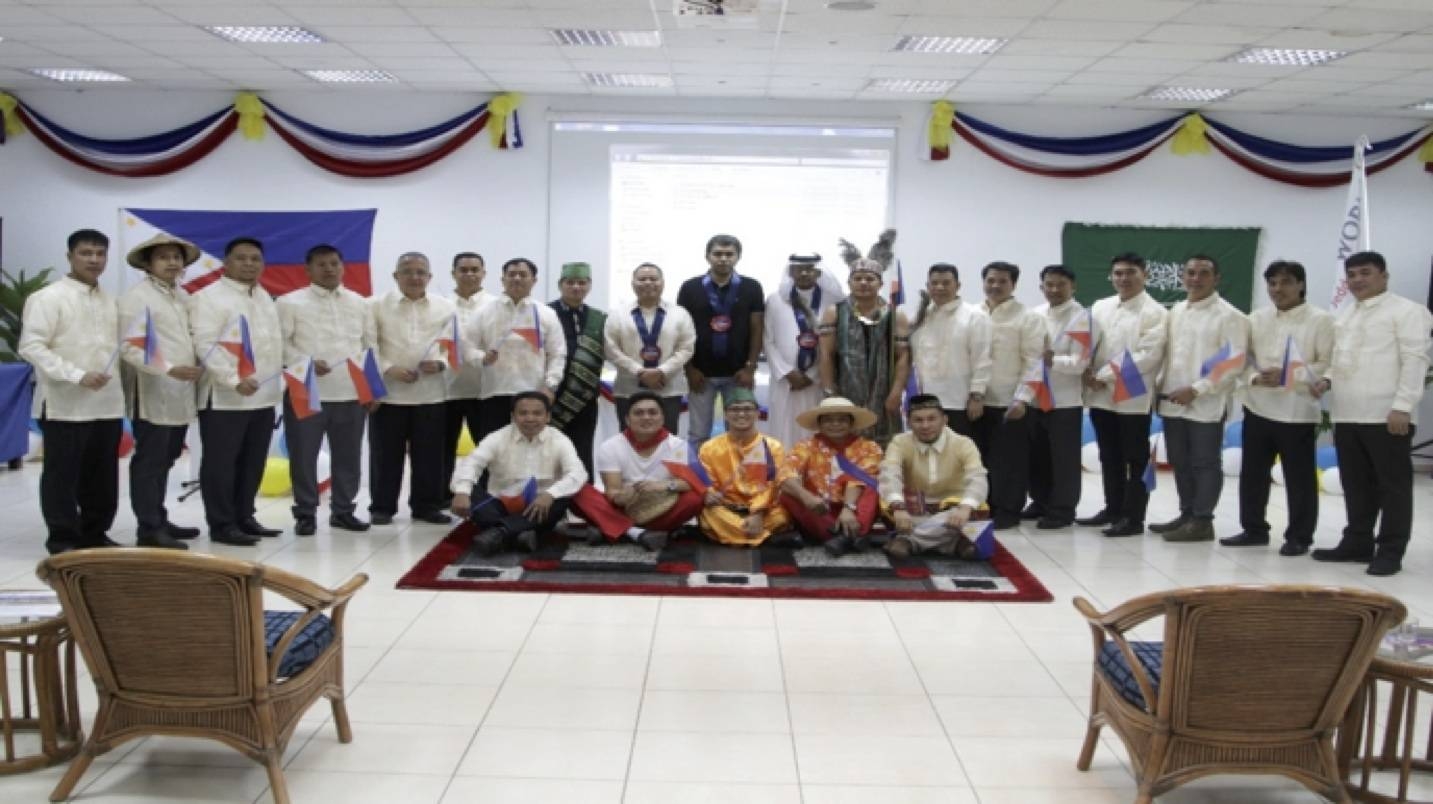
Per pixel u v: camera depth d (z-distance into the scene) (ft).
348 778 9.05
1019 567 16.15
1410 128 28.81
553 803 8.66
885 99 28.19
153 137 28.32
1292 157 28.27
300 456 17.61
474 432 19.36
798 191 28.76
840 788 9.02
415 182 28.73
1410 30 19.92
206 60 24.81
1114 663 9.00
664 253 28.86
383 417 18.43
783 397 19.31
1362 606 7.63
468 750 9.63
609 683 11.32
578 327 19.10
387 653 12.12
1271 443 18.02
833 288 19.60
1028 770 9.46
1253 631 7.86
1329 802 8.99
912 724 10.41
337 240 28.25
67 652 9.34
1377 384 16.63
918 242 28.84
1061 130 28.58
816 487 17.10
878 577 15.46
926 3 18.97
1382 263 16.70
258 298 16.85
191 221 27.86
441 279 28.94
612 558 16.16
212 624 8.08
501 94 28.25
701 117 28.43
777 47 22.53
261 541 17.24
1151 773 8.20
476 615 13.53
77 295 15.23
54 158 28.81
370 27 21.48
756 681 11.45
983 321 18.52
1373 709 8.95
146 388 16.05
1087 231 28.68
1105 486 19.61
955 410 18.66
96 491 16.15
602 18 20.47
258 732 8.28
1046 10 19.21
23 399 23.40
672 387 19.03
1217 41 21.13
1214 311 18.26
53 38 22.77
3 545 16.97
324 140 28.32
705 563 15.98
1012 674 11.83
